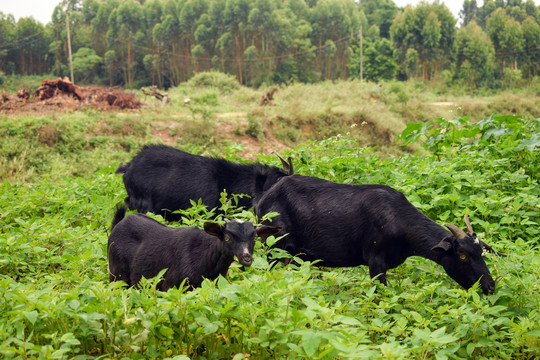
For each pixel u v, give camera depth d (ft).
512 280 17.10
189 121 88.99
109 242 19.33
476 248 17.53
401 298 17.85
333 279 17.07
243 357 12.09
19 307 13.00
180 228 18.39
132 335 12.64
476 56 302.86
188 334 13.20
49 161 71.41
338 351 11.85
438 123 35.83
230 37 324.60
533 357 15.05
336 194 20.39
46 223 25.16
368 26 433.07
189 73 343.26
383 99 131.44
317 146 37.19
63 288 17.92
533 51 331.36
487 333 15.24
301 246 20.84
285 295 13.47
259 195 25.82
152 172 27.35
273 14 318.86
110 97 106.73
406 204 19.52
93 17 396.37
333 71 349.61
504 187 27.30
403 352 11.71
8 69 336.90
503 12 344.49
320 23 355.36
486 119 34.27
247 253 16.33
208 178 26.81
